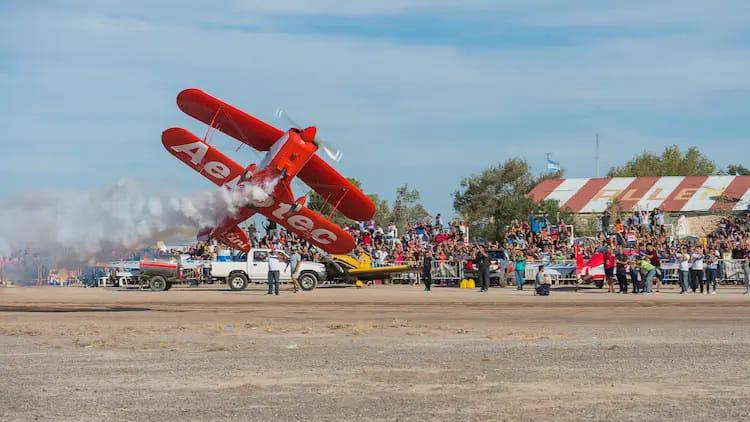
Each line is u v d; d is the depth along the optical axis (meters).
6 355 16.50
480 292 37.84
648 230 48.75
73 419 10.87
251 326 21.53
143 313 26.09
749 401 11.55
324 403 11.66
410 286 45.19
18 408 11.53
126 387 12.98
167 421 10.70
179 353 16.61
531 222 49.19
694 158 108.12
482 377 13.48
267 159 33.75
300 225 36.53
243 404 11.66
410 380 13.30
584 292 37.25
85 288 43.78
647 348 16.67
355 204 37.03
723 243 42.12
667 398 11.77
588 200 63.75
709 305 27.97
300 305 29.48
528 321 22.67
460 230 51.34
